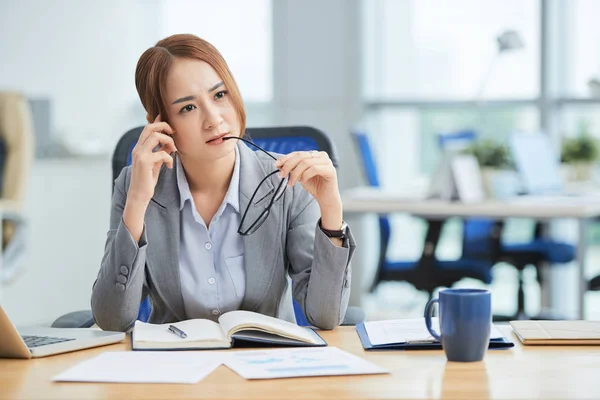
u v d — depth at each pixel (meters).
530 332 1.77
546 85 6.75
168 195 2.16
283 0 7.46
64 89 6.93
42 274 6.50
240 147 2.23
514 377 1.46
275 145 2.72
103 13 7.28
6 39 6.57
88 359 1.64
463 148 5.20
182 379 1.44
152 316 2.23
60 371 1.54
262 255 2.16
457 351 1.57
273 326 1.76
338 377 1.46
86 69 7.12
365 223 7.32
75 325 2.29
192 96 2.02
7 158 6.13
